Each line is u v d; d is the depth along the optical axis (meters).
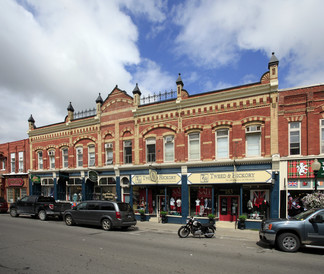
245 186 14.95
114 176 19.34
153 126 17.88
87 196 20.89
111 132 19.92
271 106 13.99
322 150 12.78
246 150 14.80
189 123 16.52
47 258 7.39
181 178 16.33
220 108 15.56
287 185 13.30
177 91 17.08
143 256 7.74
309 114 13.11
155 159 17.78
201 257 7.78
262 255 8.18
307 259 7.77
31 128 25.58
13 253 7.96
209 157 15.65
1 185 28.19
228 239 11.10
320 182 12.68
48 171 23.41
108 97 20.42
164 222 16.33
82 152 21.67
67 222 14.73
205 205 15.88
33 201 17.95
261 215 14.21
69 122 22.36
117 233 12.18
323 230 8.44
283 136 13.62
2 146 28.80
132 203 18.34
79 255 7.75
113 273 6.11
